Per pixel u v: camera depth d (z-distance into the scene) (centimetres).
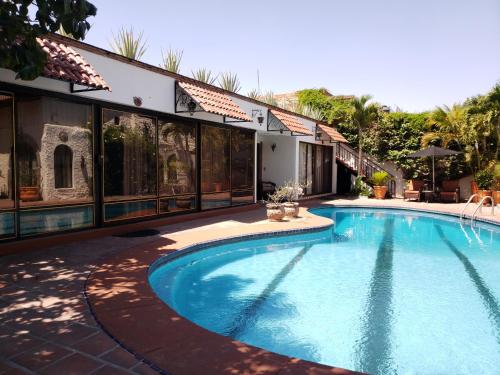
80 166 786
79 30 343
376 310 524
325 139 1836
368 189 2000
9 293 468
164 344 336
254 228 984
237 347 333
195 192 1142
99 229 827
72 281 517
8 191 662
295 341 430
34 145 698
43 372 288
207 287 616
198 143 1137
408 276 688
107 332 361
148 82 926
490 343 430
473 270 730
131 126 905
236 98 1278
